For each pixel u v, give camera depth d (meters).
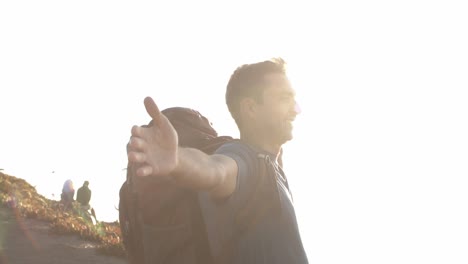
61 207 27.83
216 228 2.63
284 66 2.94
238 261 2.62
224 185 2.45
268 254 2.61
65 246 18.41
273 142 2.90
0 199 24.80
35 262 15.65
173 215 2.95
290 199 2.80
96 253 18.11
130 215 3.32
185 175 2.18
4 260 15.47
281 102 2.88
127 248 3.46
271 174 2.64
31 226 21.34
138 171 1.92
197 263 2.88
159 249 3.02
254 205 2.58
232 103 2.94
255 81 2.87
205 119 3.71
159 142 1.97
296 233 2.68
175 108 3.62
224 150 2.65
